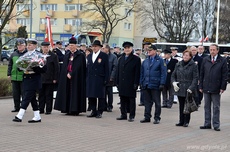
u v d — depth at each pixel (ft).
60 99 39.81
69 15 198.29
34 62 33.14
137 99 57.47
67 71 39.52
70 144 26.02
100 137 28.63
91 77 38.52
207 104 33.81
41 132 29.78
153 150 25.03
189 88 33.58
